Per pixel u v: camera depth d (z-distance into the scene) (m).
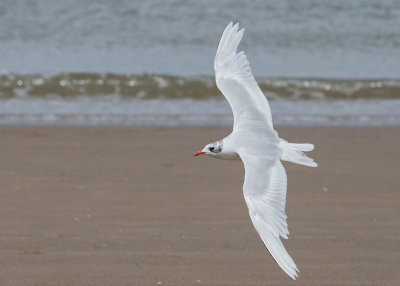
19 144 17.20
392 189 14.16
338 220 12.40
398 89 23.52
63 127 19.14
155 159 16.17
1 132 18.34
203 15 31.22
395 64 26.41
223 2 32.94
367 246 11.27
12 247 11.08
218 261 10.68
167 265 10.50
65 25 29.38
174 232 11.78
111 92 22.72
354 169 15.55
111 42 27.77
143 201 13.30
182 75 24.23
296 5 33.03
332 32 29.95
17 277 10.08
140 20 30.28
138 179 14.63
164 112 21.17
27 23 29.34
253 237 11.67
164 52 26.75
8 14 30.20
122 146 17.27
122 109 21.33
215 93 22.95
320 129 19.48
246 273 10.28
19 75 23.41
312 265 10.54
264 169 7.99
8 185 14.04
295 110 21.59
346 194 13.81
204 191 13.95
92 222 12.20
